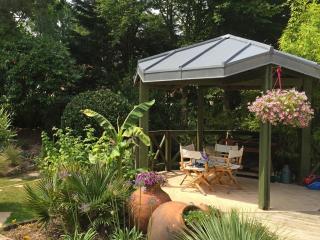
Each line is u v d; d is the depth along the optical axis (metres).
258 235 3.92
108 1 16.81
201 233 3.97
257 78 8.16
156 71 7.62
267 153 6.64
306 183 8.52
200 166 8.09
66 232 5.23
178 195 7.63
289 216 6.30
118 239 4.86
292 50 9.52
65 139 8.25
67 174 5.50
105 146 7.40
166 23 18.41
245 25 17.09
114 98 11.41
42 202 5.54
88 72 17.09
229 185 8.45
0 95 14.09
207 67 6.73
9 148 10.93
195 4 17.52
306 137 8.70
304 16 9.72
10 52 13.84
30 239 5.43
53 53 13.83
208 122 11.90
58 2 18.81
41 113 14.60
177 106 13.65
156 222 4.67
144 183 5.35
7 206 7.12
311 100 8.82
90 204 5.22
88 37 17.31
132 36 18.12
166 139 10.09
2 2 15.57
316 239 5.25
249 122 10.48
